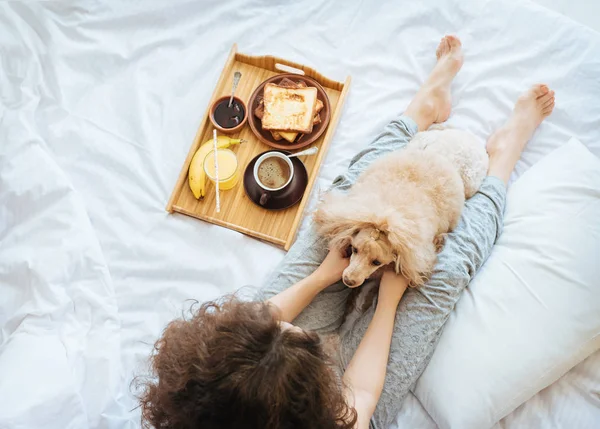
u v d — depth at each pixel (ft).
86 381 3.45
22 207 3.88
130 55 4.45
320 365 2.12
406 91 4.35
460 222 3.54
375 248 2.87
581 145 3.70
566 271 3.22
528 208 3.61
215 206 4.03
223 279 3.88
